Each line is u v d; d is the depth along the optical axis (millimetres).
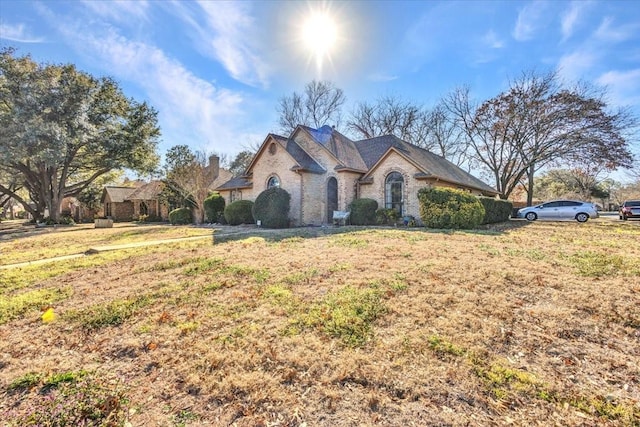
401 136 38594
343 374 3309
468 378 3230
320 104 39719
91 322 4832
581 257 7781
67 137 24812
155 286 6371
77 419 2764
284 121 40219
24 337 4516
